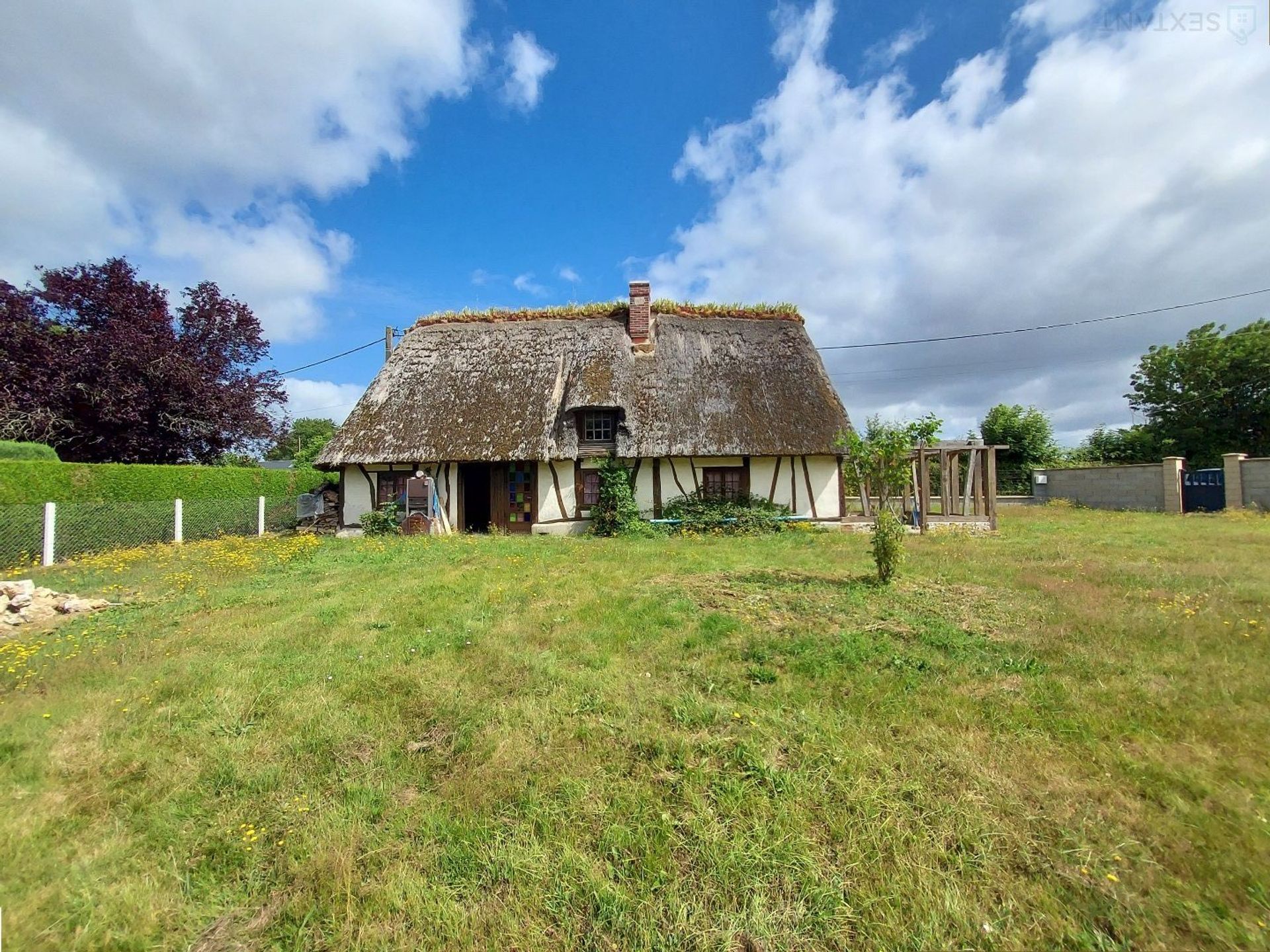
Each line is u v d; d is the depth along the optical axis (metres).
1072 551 8.65
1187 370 20.97
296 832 2.41
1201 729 2.92
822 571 7.25
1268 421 19.41
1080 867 2.04
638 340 15.19
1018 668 3.78
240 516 14.59
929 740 2.88
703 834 2.26
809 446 12.88
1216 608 5.01
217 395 17.50
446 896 2.05
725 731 3.05
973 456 14.56
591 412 13.88
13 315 14.92
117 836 2.42
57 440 15.13
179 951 1.90
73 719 3.42
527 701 3.46
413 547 10.55
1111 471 18.81
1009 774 2.59
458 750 3.02
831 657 3.99
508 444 13.30
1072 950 1.75
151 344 15.95
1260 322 20.11
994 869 2.07
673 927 1.89
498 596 6.03
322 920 2.00
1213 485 16.33
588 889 2.05
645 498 13.41
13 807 2.60
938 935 1.82
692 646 4.33
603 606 5.50
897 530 6.40
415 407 14.40
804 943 1.82
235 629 5.19
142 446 16.47
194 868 2.25
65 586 7.36
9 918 1.97
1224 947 1.73
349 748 3.06
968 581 6.48
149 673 4.12
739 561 8.10
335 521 16.50
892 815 2.34
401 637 4.84
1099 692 3.37
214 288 18.95
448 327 16.52
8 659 4.49
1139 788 2.46
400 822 2.44
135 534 11.64
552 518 13.59
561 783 2.65
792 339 15.41
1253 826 2.19
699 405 13.63
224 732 3.26
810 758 2.74
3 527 9.29
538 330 15.99
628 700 3.45
